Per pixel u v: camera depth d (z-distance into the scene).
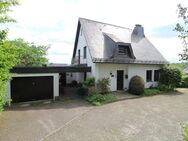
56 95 15.30
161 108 12.45
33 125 8.77
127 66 18.56
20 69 13.32
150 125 8.89
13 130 8.08
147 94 17.39
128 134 7.71
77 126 8.70
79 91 16.56
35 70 14.03
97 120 9.65
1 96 8.84
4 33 8.38
